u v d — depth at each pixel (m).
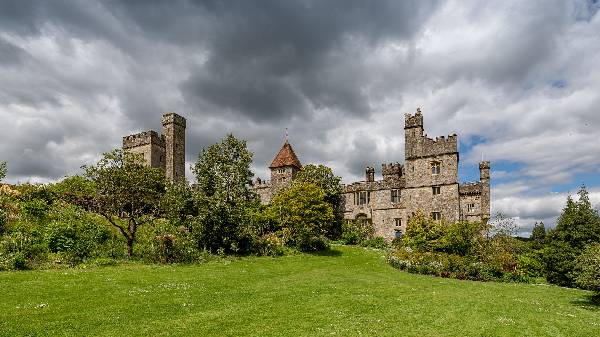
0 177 39.31
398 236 62.22
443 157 58.91
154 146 75.44
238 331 16.00
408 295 24.47
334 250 49.12
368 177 67.50
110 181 34.91
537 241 48.34
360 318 18.56
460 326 17.94
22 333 14.57
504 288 29.97
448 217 57.31
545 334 17.17
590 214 33.56
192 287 23.38
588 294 28.31
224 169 48.00
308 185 51.75
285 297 22.34
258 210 54.19
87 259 30.92
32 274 24.64
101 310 17.77
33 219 35.69
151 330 15.62
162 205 38.28
